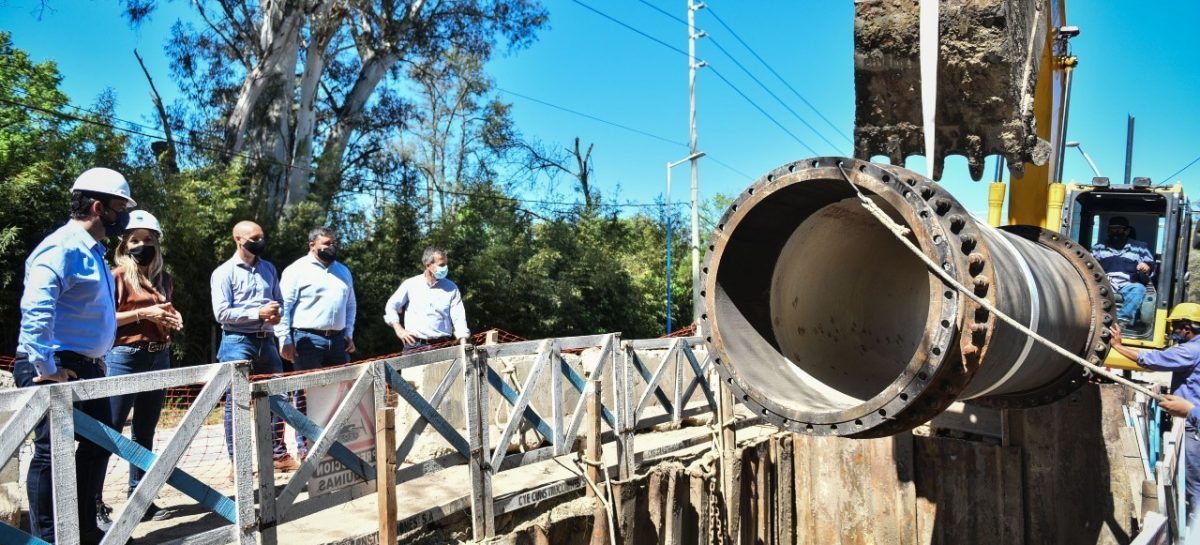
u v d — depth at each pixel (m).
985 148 5.41
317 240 6.36
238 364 4.04
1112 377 4.07
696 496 7.09
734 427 7.62
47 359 3.80
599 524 6.03
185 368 3.81
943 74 5.20
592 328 26.91
